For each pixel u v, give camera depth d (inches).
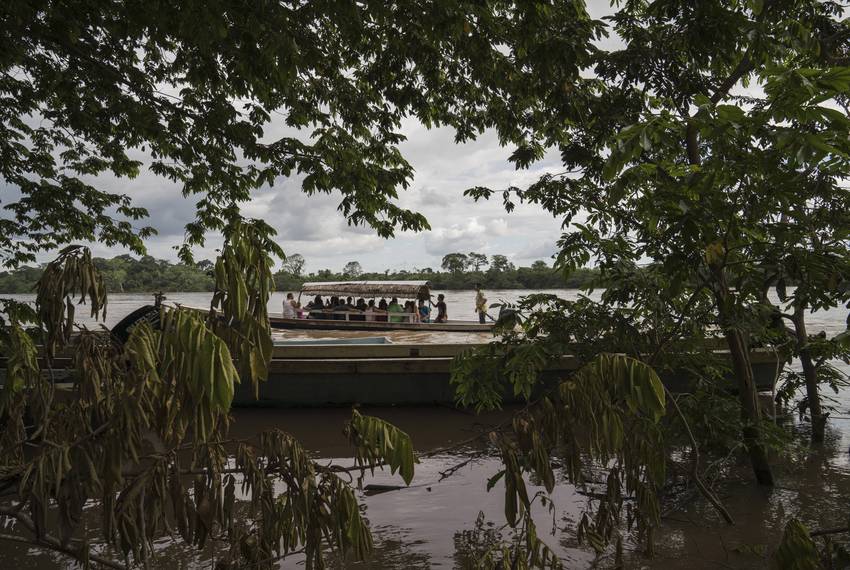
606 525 130.0
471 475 239.5
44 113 371.2
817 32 214.5
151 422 85.6
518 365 200.8
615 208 229.1
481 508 200.5
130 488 80.4
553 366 213.9
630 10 248.8
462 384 223.8
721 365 229.6
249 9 216.2
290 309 723.4
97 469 79.5
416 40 260.8
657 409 96.3
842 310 935.7
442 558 161.2
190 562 157.3
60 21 253.8
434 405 370.9
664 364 217.0
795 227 172.6
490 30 254.7
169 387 82.1
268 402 366.3
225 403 74.4
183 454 237.3
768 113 145.1
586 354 204.7
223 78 297.0
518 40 249.4
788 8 212.8
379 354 386.3
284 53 220.5
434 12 226.7
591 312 209.3
